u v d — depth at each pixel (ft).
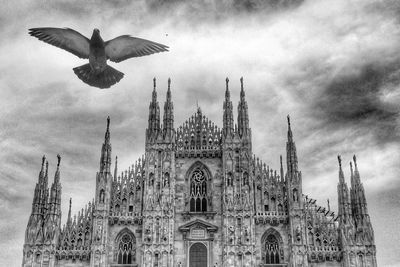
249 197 269.03
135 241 267.18
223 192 270.46
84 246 265.13
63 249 263.90
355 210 265.13
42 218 268.82
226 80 296.51
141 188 278.05
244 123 285.43
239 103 290.97
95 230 263.49
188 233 267.59
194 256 264.31
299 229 258.78
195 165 282.77
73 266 260.83
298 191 265.75
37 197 270.67
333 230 265.13
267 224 266.57
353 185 269.85
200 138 287.48
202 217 271.08
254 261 255.91
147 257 259.39
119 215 270.46
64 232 268.21
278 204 270.46
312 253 257.75
